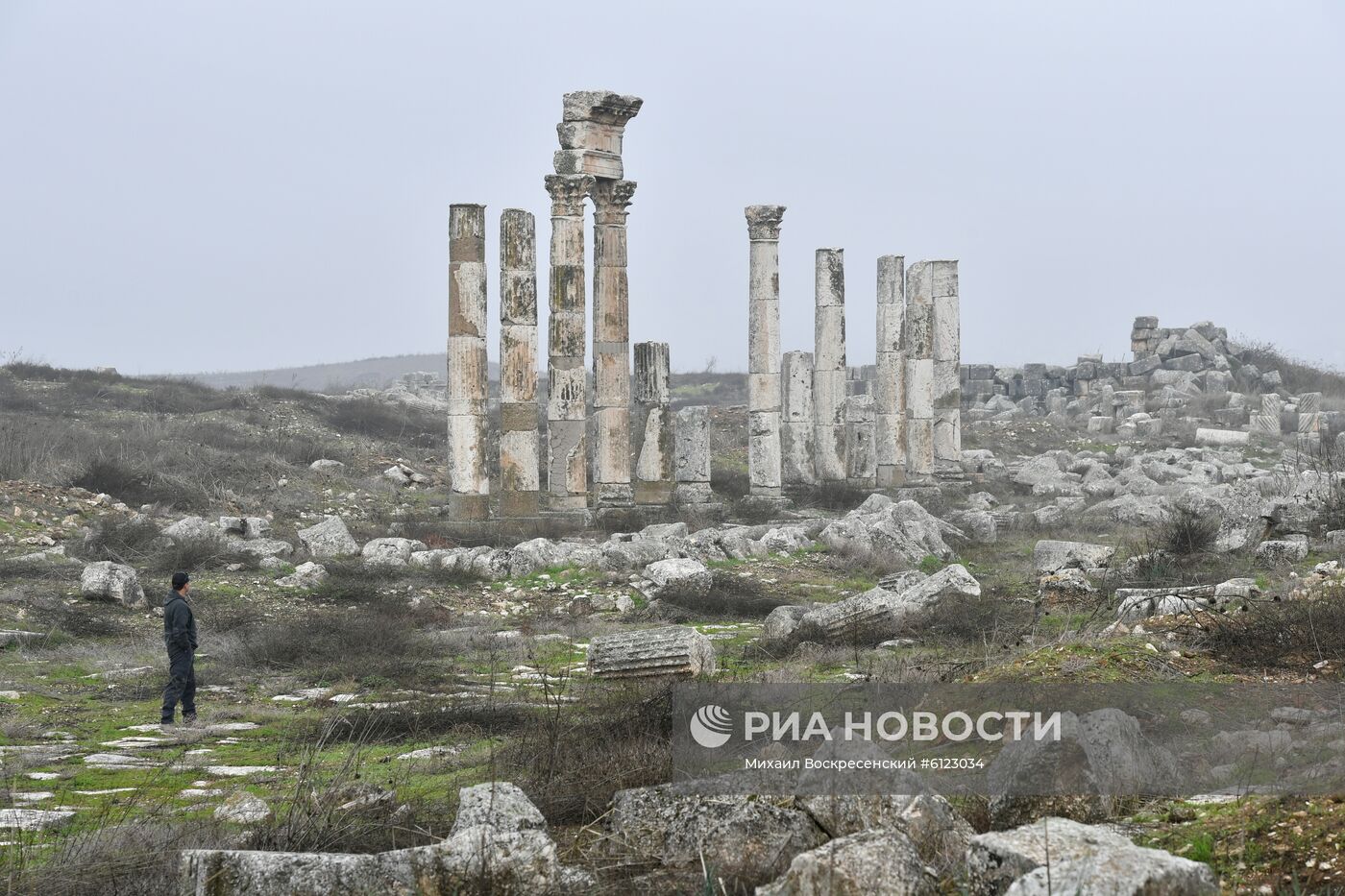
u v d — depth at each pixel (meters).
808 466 45.50
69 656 20.20
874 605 20.69
